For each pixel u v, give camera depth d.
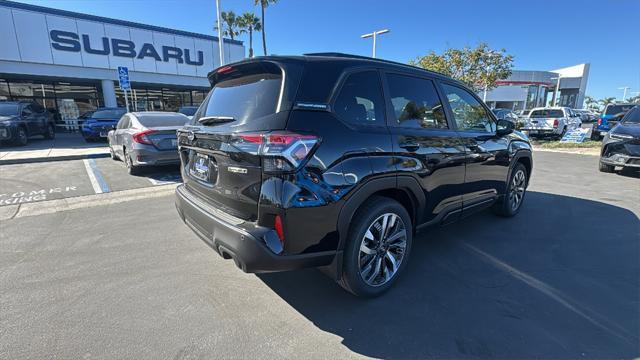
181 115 7.93
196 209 2.64
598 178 7.31
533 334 2.29
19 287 2.87
